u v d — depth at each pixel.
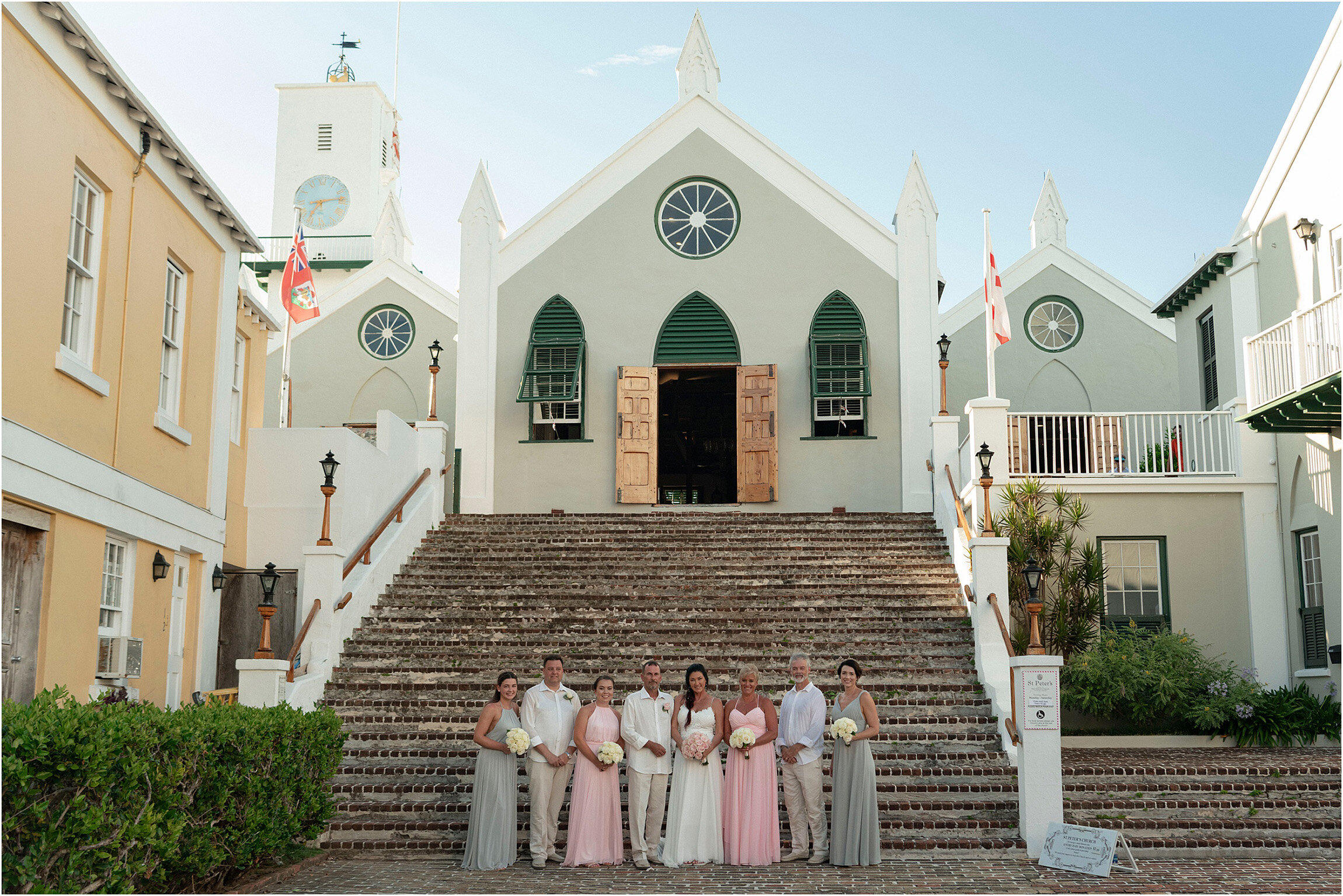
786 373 18.48
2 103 8.30
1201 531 14.25
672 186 19.11
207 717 7.35
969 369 22.38
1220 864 8.49
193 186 12.02
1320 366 11.95
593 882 7.84
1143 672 12.66
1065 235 23.80
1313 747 12.37
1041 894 7.48
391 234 25.86
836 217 18.88
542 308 18.83
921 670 11.59
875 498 18.02
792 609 13.22
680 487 26.25
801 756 8.62
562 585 13.97
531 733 8.50
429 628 12.78
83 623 9.67
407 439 16.44
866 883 7.79
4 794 5.17
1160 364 22.17
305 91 31.64
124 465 10.51
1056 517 13.88
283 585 14.43
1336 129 13.32
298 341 23.77
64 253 9.31
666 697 8.77
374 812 9.44
